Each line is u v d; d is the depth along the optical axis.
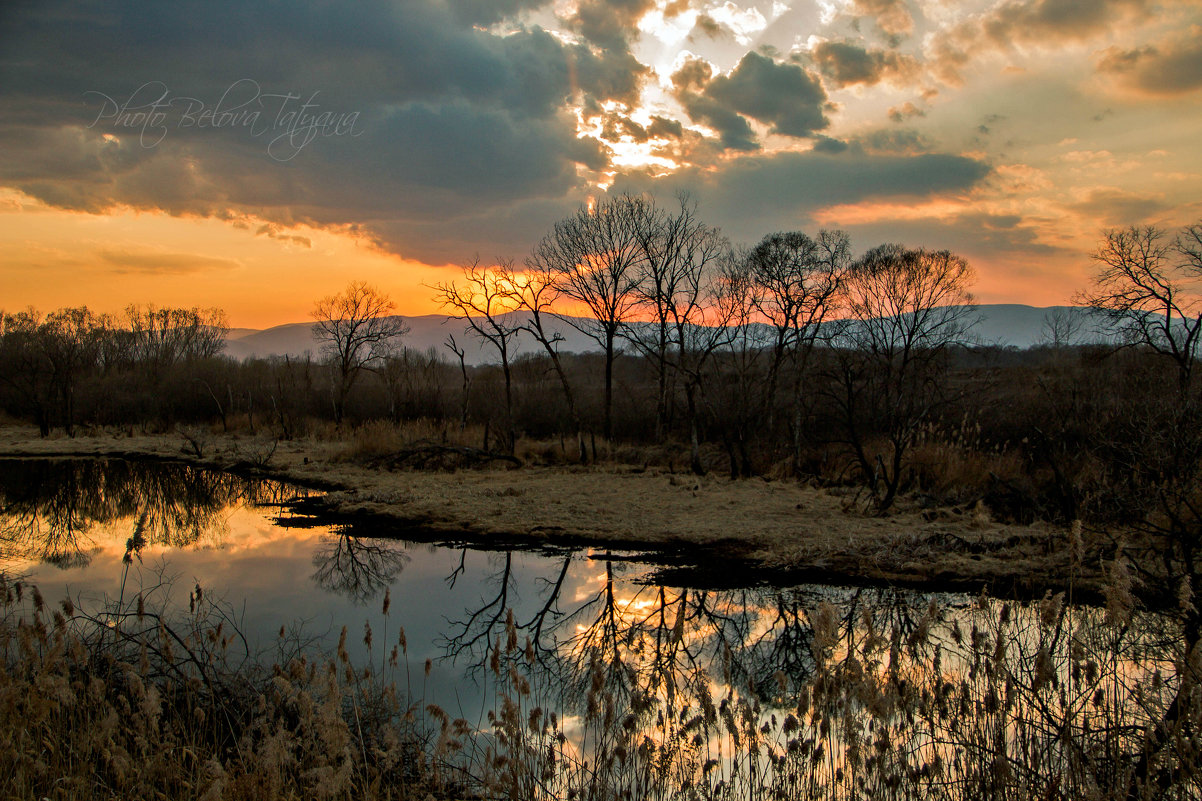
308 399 46.06
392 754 5.10
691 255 28.91
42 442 38.09
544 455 28.78
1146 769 4.14
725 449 27.81
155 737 5.17
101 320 63.72
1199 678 4.01
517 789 5.00
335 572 14.25
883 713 4.73
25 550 15.79
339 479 25.16
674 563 14.45
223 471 28.42
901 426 17.67
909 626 9.80
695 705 7.14
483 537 16.97
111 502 22.58
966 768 5.03
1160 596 7.45
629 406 34.97
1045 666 4.60
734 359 29.08
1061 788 4.48
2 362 48.56
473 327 29.02
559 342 29.70
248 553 15.76
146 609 10.19
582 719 7.32
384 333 44.19
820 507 17.94
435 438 30.55
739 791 5.41
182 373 48.44
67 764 5.37
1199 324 25.61
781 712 7.35
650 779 5.43
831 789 4.98
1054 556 11.95
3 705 5.17
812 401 26.67
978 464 17.91
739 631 10.56
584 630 10.94
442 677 8.70
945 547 13.57
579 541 16.36
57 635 5.43
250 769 5.15
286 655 8.59
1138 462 10.41
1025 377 30.92
